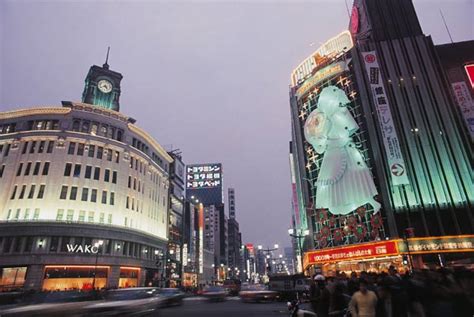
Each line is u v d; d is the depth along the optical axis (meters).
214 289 35.88
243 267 177.62
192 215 88.31
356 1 61.22
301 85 62.62
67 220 44.97
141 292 19.52
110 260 47.41
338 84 55.88
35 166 47.47
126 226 52.62
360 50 53.19
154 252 60.34
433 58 50.12
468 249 38.19
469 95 46.66
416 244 38.97
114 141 54.56
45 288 41.25
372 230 43.47
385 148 45.62
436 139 44.62
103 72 61.97
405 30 53.72
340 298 10.12
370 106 49.16
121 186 54.03
